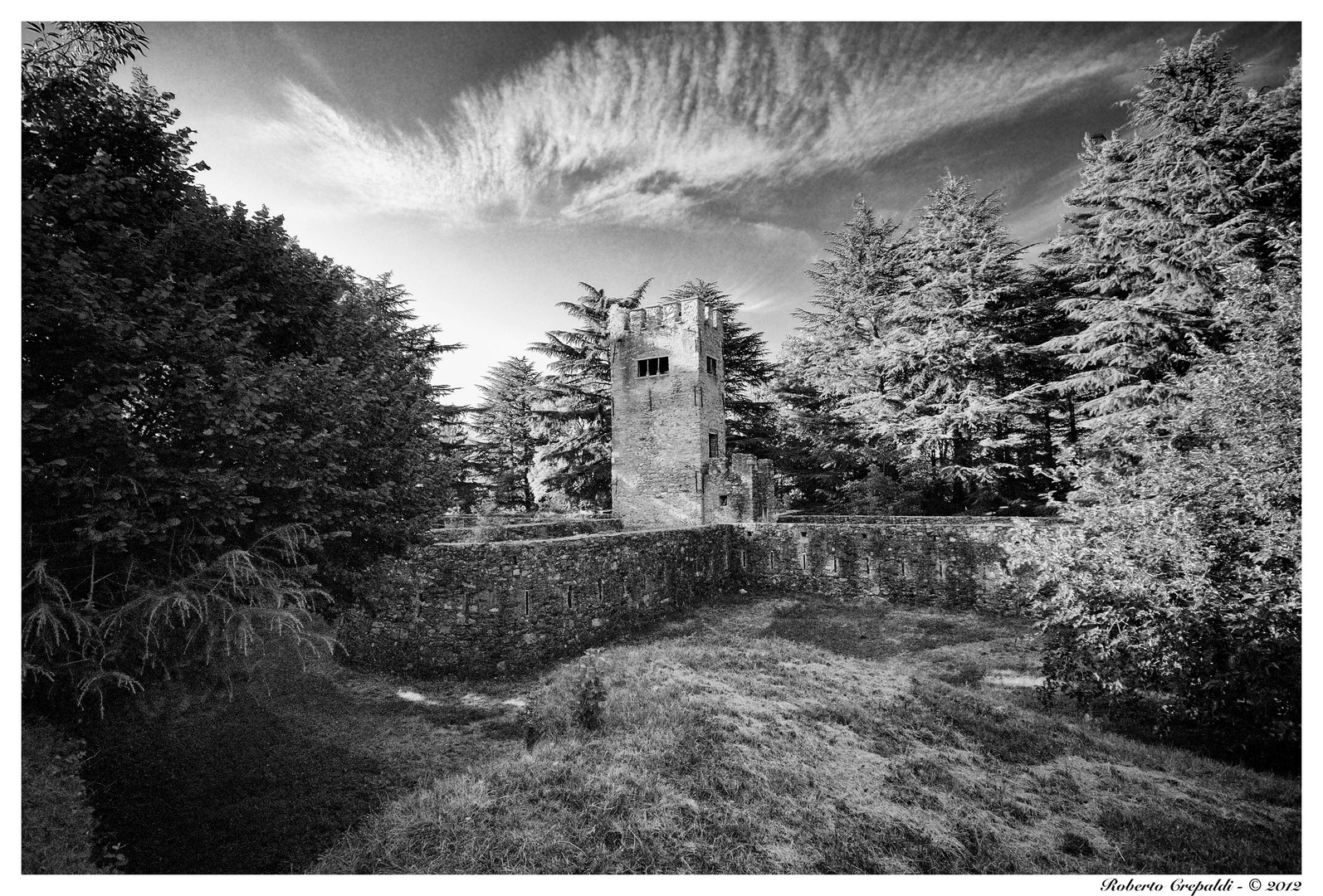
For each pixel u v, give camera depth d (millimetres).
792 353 32875
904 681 11258
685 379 23141
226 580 6355
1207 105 17688
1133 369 18828
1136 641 9039
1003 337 24750
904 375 26266
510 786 7039
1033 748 8570
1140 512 9398
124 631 5973
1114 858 6000
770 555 20734
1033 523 17469
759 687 10242
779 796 6738
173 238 6930
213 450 6246
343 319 9242
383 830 6488
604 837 6035
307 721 10062
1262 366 9523
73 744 6309
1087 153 20688
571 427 30109
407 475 8867
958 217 25531
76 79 6250
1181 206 17578
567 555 13781
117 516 5418
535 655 12852
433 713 10555
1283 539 7941
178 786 7746
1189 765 8273
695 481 22812
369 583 9289
